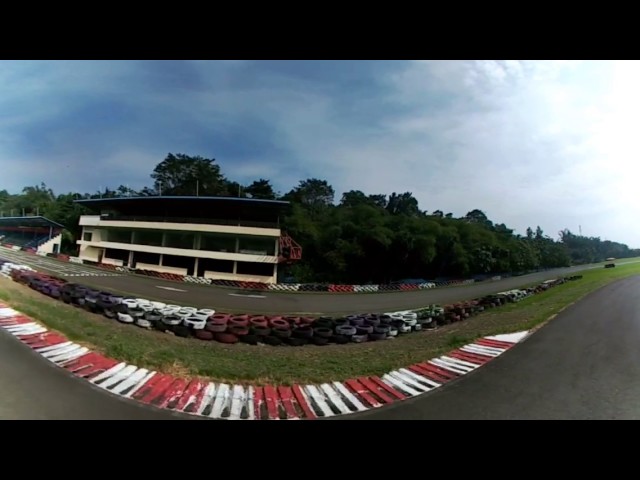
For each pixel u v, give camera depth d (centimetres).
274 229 3472
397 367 973
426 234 4881
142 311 1454
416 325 1680
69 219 5903
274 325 1437
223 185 5503
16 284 2077
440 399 752
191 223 3731
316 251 4419
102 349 930
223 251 3666
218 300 2355
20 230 6131
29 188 8781
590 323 1562
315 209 5800
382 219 4878
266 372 880
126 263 4056
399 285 3978
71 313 1434
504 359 1049
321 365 993
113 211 4725
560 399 761
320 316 2012
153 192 5841
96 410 612
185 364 874
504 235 7581
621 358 1062
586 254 11350
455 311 1975
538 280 5428
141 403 654
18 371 748
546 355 1089
